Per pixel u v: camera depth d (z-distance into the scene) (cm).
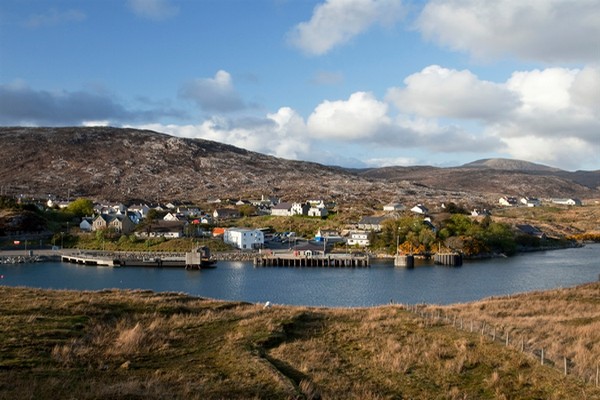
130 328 3600
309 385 2702
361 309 4853
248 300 9125
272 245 16675
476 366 3036
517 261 14712
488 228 16775
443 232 16025
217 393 2509
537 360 3053
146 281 11262
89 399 2280
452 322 4128
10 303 3931
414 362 3128
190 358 3083
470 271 12719
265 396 2505
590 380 2752
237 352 3170
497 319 4478
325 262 13688
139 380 2641
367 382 2823
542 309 5303
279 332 3706
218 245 15925
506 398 2567
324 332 3834
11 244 16112
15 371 2600
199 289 10269
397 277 11812
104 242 16425
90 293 4766
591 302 5847
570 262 14462
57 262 14162
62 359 2852
